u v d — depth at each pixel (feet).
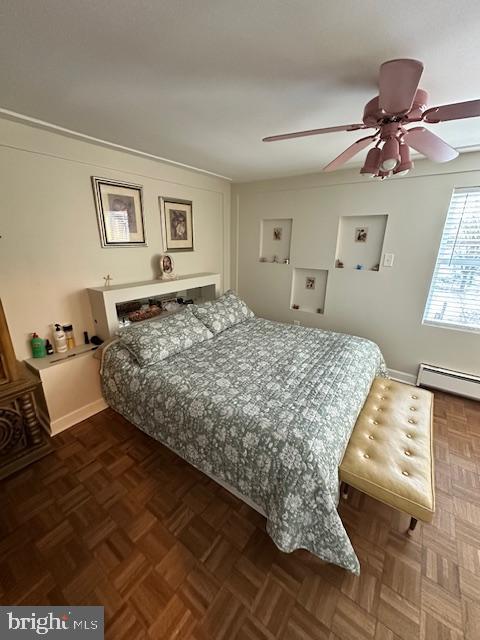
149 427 6.10
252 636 3.43
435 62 3.68
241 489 4.66
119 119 5.59
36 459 6.05
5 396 5.51
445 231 8.13
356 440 4.94
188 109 5.14
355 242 9.67
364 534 4.65
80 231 7.29
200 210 10.71
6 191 5.92
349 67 3.85
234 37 3.29
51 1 2.75
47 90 4.49
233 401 5.17
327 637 3.42
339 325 10.48
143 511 5.00
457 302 8.41
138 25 3.09
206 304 9.43
